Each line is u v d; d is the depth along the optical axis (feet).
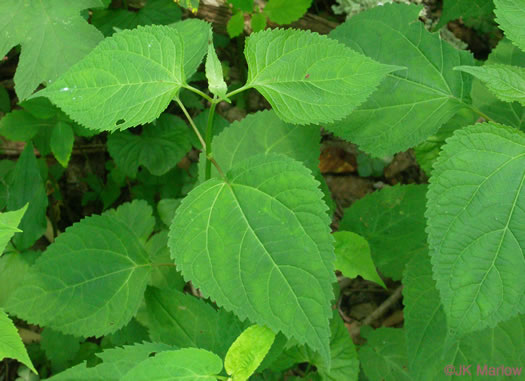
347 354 2.11
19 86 2.02
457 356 1.95
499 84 1.79
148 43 1.71
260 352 1.69
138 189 2.76
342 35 2.07
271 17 2.47
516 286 1.69
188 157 2.98
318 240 1.68
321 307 1.65
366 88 1.73
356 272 1.98
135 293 1.99
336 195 2.98
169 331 1.93
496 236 1.71
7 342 1.64
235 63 3.00
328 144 3.06
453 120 2.18
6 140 2.87
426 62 2.01
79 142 2.93
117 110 1.70
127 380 1.60
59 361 2.27
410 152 2.93
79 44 2.04
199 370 1.64
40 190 2.24
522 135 1.74
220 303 1.68
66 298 1.96
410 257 2.20
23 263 2.18
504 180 1.73
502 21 1.81
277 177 1.73
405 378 2.17
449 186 1.74
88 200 2.85
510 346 1.94
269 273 1.68
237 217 1.72
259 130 2.08
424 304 1.99
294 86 1.76
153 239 2.33
